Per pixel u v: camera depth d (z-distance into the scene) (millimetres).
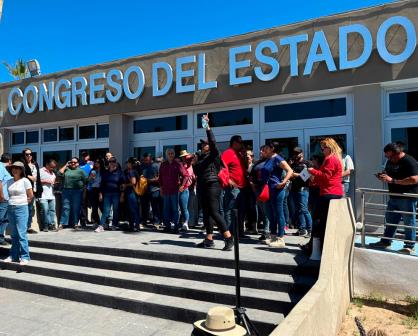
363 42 7977
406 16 7598
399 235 7297
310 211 7805
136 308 5199
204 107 10164
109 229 9109
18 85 13180
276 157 6598
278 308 4684
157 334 4578
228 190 7195
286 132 9242
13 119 13281
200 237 7820
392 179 5895
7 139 13812
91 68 11609
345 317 5078
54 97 12203
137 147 11398
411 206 5918
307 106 9031
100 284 5949
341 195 5680
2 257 7426
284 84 8773
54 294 5926
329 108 8766
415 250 6262
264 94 9016
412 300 5406
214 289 5156
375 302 5543
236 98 9383
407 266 5477
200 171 6488
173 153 8414
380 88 7910
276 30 8906
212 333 2998
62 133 12938
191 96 10000
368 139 7996
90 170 10195
